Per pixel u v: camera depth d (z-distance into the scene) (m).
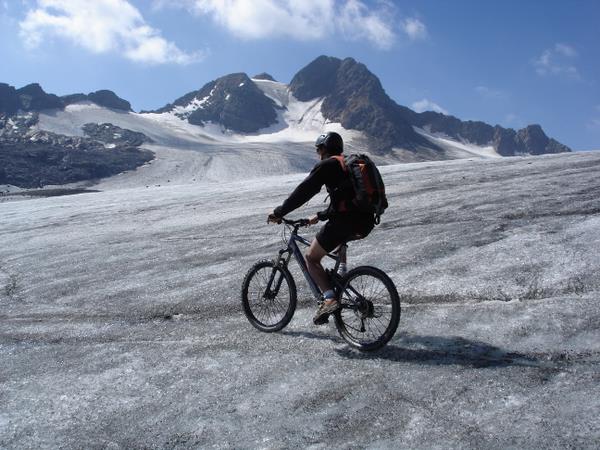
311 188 4.87
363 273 4.95
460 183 16.02
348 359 4.82
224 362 5.08
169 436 3.89
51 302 8.23
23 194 116.94
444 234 9.18
